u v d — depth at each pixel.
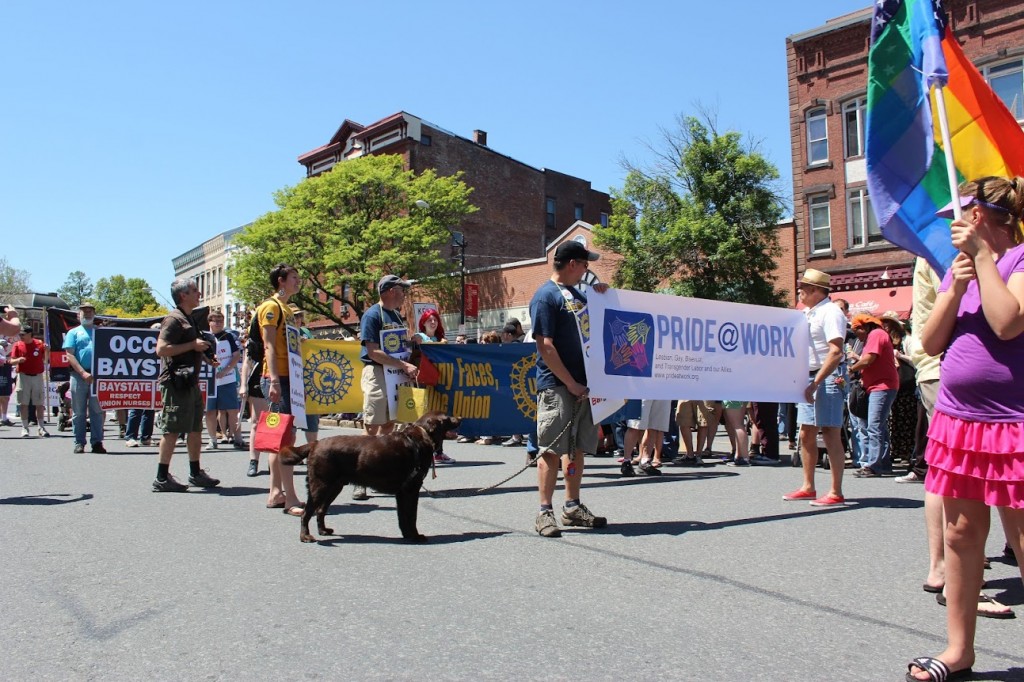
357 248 36.25
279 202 39.12
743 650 3.23
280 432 6.28
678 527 5.68
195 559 4.71
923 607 3.81
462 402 8.95
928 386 4.85
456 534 5.45
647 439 9.06
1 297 40.34
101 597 3.94
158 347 7.27
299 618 3.61
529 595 3.98
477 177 46.41
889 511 6.30
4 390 17.06
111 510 6.34
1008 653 3.22
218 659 3.11
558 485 7.90
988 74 25.48
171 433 7.32
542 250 49.28
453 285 38.62
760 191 26.98
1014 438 2.72
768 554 4.84
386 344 7.14
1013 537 2.91
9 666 3.04
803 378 6.92
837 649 3.25
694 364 6.36
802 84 30.11
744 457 10.09
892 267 27.62
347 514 6.20
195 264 74.62
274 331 6.37
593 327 5.84
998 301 2.63
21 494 7.18
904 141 4.24
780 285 30.47
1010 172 4.30
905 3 4.10
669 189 28.02
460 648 3.23
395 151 44.56
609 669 3.01
